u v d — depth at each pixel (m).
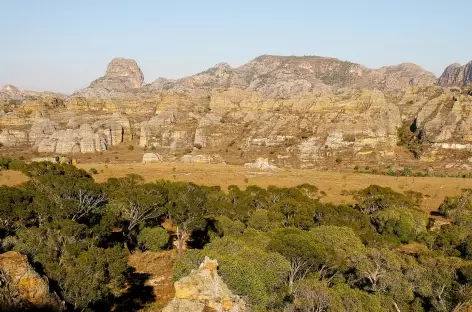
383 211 65.06
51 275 27.14
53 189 52.31
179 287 23.72
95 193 54.91
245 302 25.47
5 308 21.03
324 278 35.44
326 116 194.50
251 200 70.62
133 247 53.12
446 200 87.44
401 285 33.62
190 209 49.56
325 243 38.09
